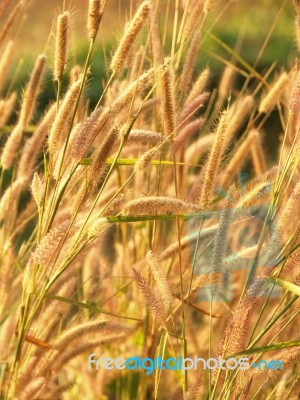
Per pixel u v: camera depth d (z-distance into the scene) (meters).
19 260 1.51
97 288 1.58
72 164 1.33
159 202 1.30
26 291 1.38
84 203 1.34
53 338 1.51
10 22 1.52
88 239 1.32
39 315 1.47
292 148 1.32
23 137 1.60
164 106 1.34
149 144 1.47
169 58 1.34
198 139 1.63
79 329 1.42
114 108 1.31
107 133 1.36
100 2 1.30
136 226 1.65
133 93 1.31
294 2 1.47
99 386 1.63
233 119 1.57
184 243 1.42
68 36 1.33
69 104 1.33
